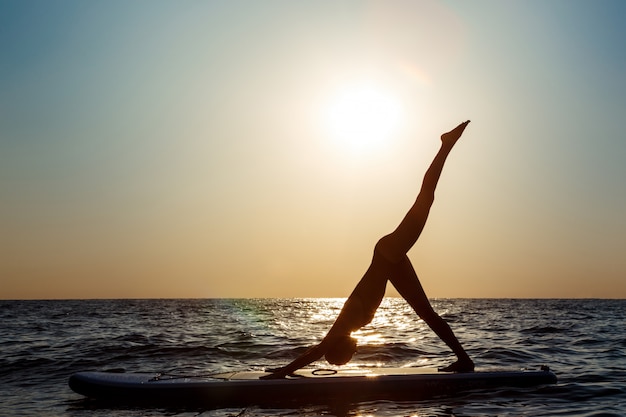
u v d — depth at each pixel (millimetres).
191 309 61844
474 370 9344
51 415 7754
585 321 31516
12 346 17250
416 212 8797
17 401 8883
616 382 9516
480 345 16312
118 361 13469
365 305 8922
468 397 8328
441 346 15875
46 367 12648
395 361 12859
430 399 8219
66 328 26172
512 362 12594
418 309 9188
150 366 12641
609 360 12758
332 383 8562
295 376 8836
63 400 8867
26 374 11766
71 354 14859
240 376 8914
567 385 9188
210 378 8766
